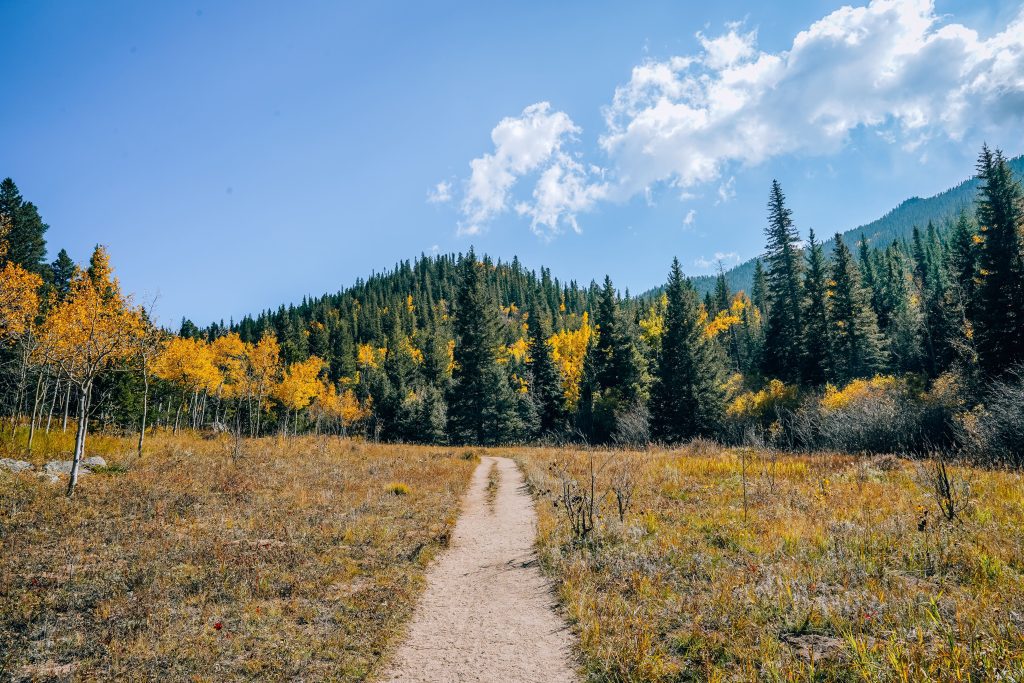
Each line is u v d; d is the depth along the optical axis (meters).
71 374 17.17
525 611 7.65
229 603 7.88
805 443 27.66
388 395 67.50
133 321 18.86
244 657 6.18
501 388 56.50
